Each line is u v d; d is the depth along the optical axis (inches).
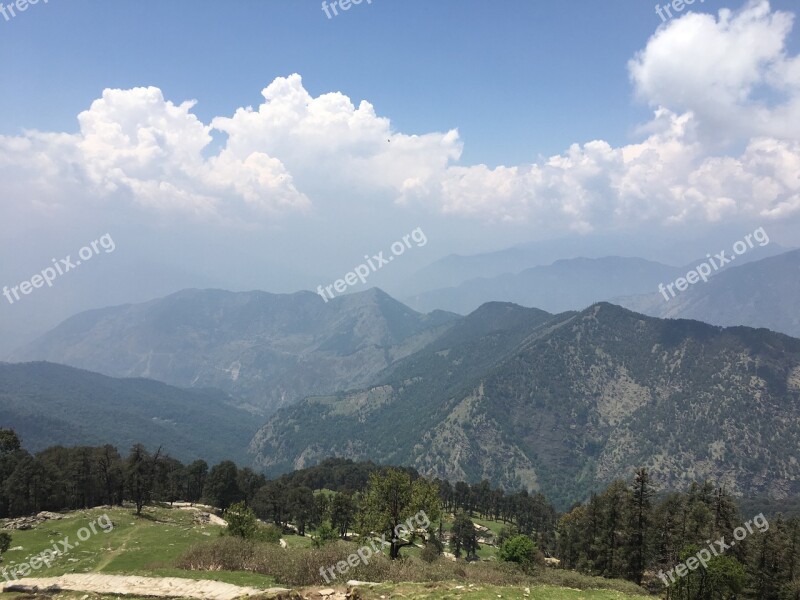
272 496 5167.3
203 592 1304.1
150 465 4340.6
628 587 2201.0
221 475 5152.6
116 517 3476.9
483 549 5118.1
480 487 7475.4
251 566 1672.0
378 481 2034.9
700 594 2068.2
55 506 4382.4
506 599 1061.8
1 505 4084.6
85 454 4562.0
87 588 1342.3
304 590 1179.9
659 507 3329.2
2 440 3486.7
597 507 3309.5
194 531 3043.8
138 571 1572.3
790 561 2915.8
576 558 3703.3
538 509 6756.9
